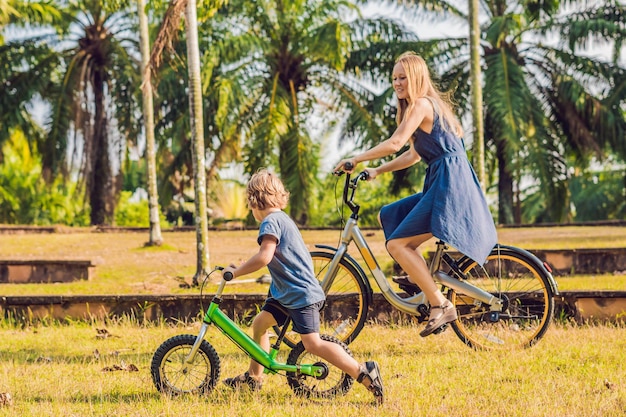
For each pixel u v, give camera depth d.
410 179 22.06
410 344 6.55
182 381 5.11
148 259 12.38
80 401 4.95
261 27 23.11
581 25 22.38
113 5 13.70
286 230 4.84
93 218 24.59
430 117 5.43
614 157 29.39
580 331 6.77
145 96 13.90
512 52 23.45
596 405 4.47
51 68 24.20
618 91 22.97
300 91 23.78
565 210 22.92
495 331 6.51
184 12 9.77
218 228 17.53
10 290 9.94
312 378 5.24
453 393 4.88
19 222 30.28
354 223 5.87
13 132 25.58
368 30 23.27
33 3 23.61
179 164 24.86
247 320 7.79
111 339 7.20
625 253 10.30
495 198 34.19
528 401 4.63
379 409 4.57
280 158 22.70
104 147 24.62
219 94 21.20
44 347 6.91
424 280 5.43
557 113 23.83
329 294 7.44
